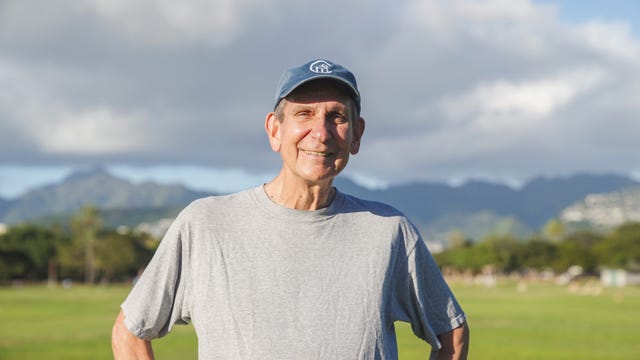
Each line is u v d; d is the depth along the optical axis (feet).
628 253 491.31
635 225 530.68
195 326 12.68
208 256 12.57
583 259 544.62
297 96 12.62
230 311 12.21
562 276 566.36
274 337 12.03
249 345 12.03
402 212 13.51
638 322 125.59
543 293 304.09
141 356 13.03
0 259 458.91
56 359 67.82
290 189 12.80
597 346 82.48
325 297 12.30
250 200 12.94
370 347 12.25
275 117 13.33
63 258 478.18
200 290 12.52
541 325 117.60
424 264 13.46
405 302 13.30
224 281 12.36
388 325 12.84
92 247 484.33
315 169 12.50
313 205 12.87
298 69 12.61
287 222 12.60
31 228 507.71
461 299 235.40
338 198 13.16
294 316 12.15
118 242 490.90
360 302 12.37
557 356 72.23
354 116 13.17
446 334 13.84
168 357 65.51
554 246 641.81
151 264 13.00
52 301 219.41
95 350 75.66
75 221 508.12
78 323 119.55
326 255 12.53
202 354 12.39
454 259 621.72
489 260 601.62
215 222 12.73
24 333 98.32
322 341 12.07
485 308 175.11
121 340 13.01
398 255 13.05
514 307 180.45
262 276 12.33
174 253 12.83
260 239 12.54
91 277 479.82
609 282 467.93
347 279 12.46
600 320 131.44
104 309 170.50
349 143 12.82
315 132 12.45
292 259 12.42
